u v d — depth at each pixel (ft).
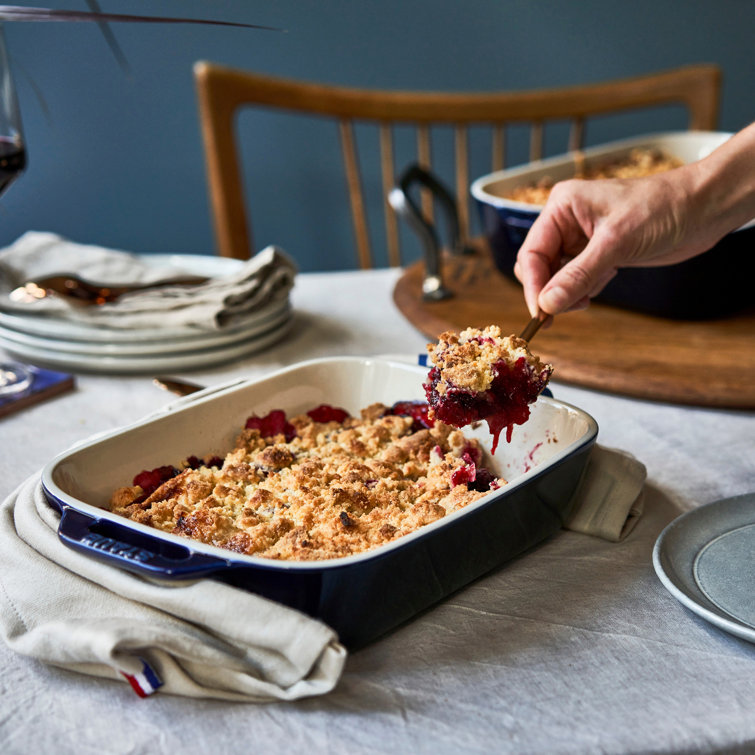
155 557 2.01
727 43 8.70
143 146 7.99
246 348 3.92
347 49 8.12
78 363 3.82
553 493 2.38
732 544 2.41
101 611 2.08
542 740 1.82
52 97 7.68
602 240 3.09
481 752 1.79
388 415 3.02
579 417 2.55
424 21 8.14
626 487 2.60
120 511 2.49
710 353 3.76
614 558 2.46
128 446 2.63
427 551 2.04
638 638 2.14
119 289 4.15
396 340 4.17
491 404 2.51
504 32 8.30
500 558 2.34
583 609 2.25
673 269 3.92
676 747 1.80
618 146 5.83
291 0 7.86
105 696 1.98
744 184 3.17
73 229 8.14
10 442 3.23
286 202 8.53
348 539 2.31
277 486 2.63
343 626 2.01
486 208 4.58
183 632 2.00
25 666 2.09
